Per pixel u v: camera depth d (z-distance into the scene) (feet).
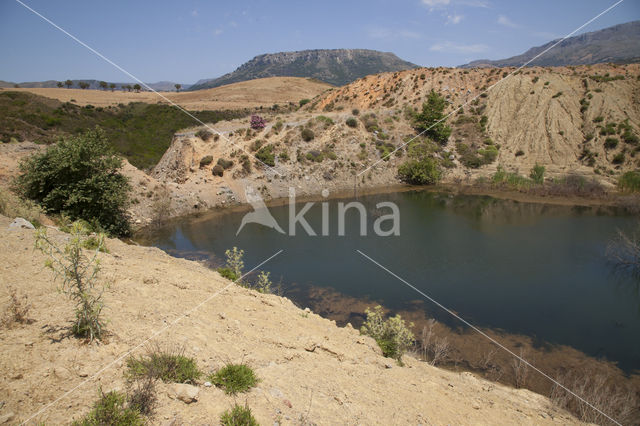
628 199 103.91
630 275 59.88
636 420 30.25
